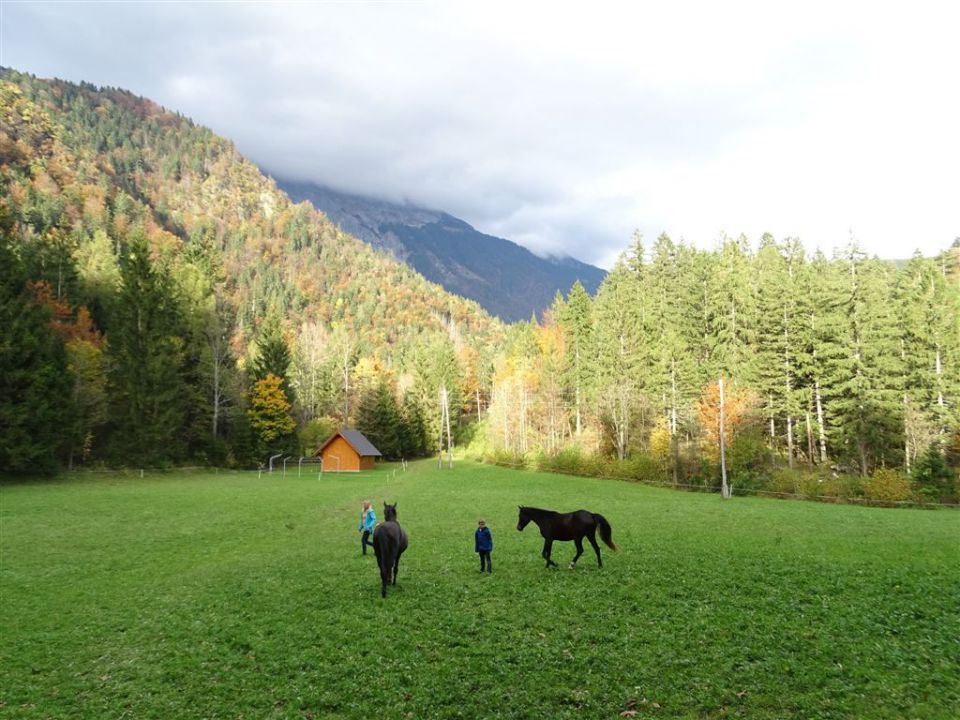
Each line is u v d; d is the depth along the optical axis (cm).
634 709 1019
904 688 1060
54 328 6562
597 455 7538
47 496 4316
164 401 6856
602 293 11475
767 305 7188
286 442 8862
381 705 1060
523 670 1180
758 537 2664
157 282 7350
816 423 6562
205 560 2344
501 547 2477
